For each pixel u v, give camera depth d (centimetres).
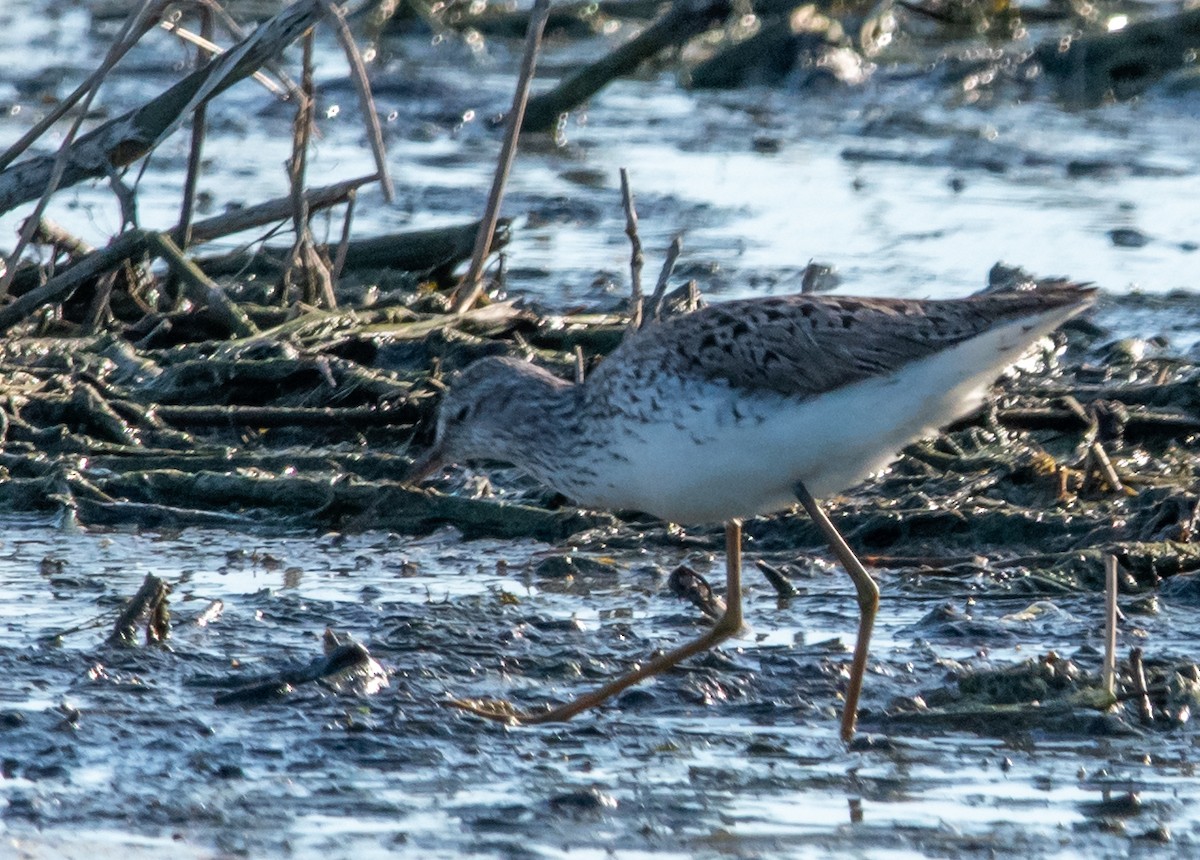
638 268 1509
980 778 820
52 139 2300
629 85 2895
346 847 736
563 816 771
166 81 2717
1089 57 2814
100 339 1452
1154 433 1346
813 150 2475
